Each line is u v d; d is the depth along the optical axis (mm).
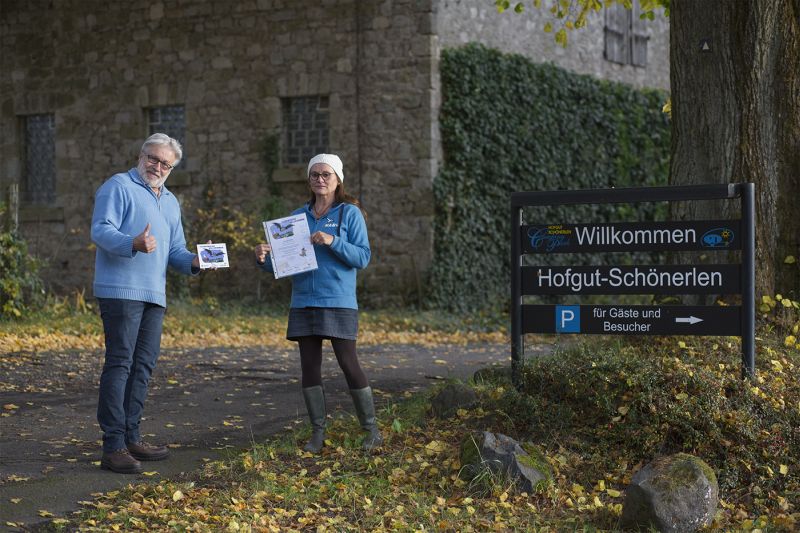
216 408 7395
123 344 5516
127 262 5508
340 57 15758
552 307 6480
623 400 5824
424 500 5137
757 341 6805
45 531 4539
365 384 5887
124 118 17250
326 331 5797
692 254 7590
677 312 6203
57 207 17734
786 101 7543
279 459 5820
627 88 18516
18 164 18094
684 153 7676
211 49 16594
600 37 18688
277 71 16156
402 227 15500
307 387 5910
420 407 6691
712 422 5523
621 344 7195
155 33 16969
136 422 5773
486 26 16312
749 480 5363
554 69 16984
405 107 15398
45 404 7402
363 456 5773
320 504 5102
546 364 6336
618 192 6277
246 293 16406
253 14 16281
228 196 16516
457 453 5680
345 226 5875
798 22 7668
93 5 17406
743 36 7449
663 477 4824
